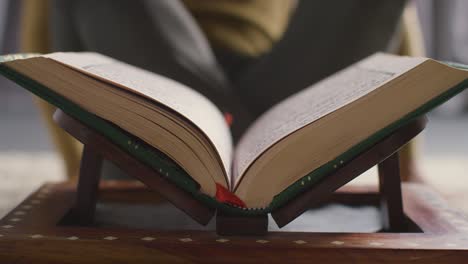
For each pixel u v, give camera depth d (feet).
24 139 7.30
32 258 2.25
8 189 4.80
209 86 3.42
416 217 2.54
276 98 3.57
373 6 3.37
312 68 3.49
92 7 3.37
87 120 2.27
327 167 2.27
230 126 3.41
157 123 2.25
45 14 3.83
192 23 3.53
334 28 3.44
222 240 2.26
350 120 2.25
